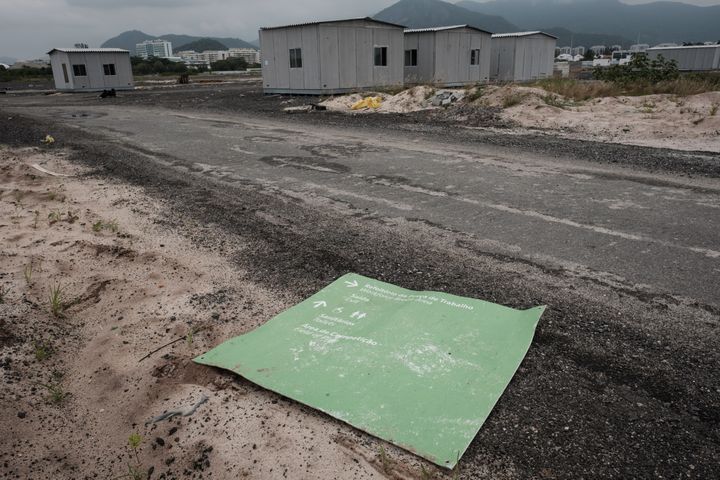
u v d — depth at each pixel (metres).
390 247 4.14
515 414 2.18
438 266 3.74
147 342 2.85
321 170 7.05
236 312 3.14
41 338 2.84
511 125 10.72
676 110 10.62
